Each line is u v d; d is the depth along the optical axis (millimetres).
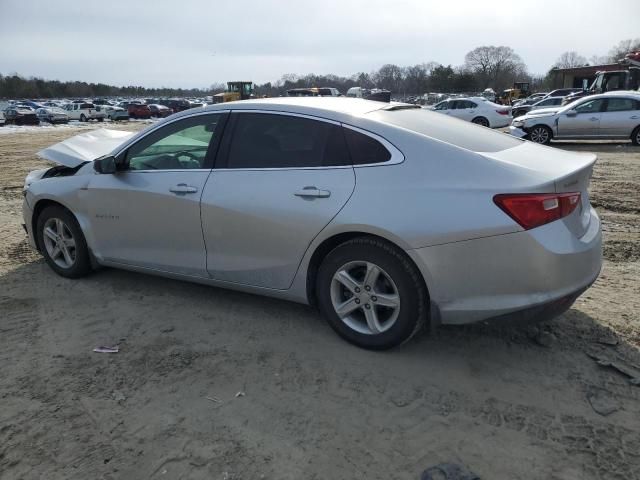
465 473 2389
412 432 2672
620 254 5352
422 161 3127
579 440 2592
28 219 4898
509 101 54000
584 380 3078
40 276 4844
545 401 2896
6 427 2758
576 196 3049
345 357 3369
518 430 2672
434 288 3059
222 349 3512
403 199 3074
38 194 4684
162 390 3068
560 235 2912
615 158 12586
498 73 104562
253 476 2404
